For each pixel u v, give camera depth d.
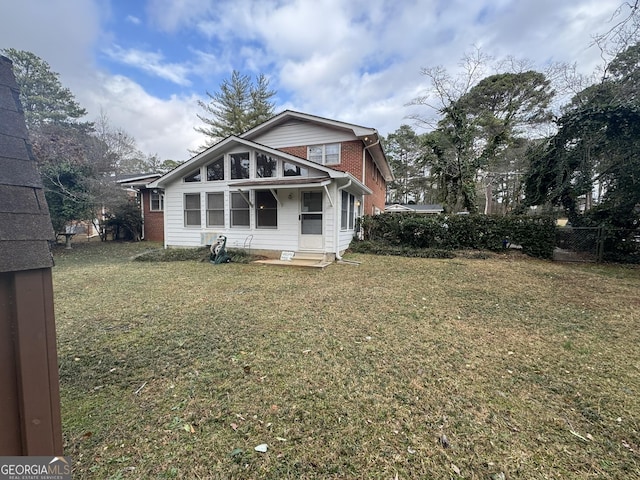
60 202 11.38
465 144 13.89
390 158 31.86
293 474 1.60
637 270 7.48
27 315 1.13
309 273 7.00
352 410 2.12
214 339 3.31
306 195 8.85
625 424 1.99
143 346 3.14
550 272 7.16
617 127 8.06
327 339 3.31
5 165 1.17
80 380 2.50
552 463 1.68
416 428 1.95
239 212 9.54
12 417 1.11
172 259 8.92
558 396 2.30
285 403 2.20
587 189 9.14
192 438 1.85
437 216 10.94
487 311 4.29
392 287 5.64
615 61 8.56
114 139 15.52
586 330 3.60
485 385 2.44
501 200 27.55
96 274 6.87
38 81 21.95
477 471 1.63
